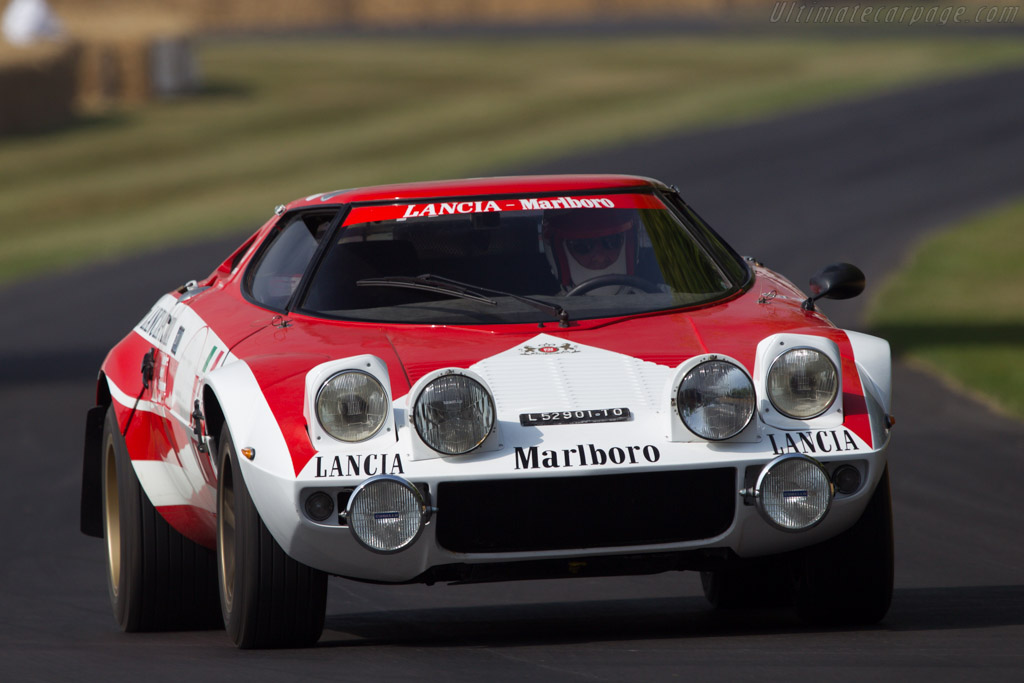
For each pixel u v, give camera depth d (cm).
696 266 1962
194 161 11806
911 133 11788
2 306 6906
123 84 14725
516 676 1516
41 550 2669
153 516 1994
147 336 2227
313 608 1667
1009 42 17562
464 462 1563
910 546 2380
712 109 13550
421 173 10769
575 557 1598
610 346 1731
